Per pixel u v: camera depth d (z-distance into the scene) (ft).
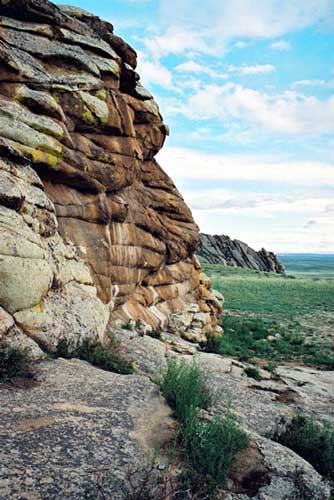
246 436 21.72
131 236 61.93
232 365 52.13
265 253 418.51
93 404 22.35
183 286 79.41
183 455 18.61
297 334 93.09
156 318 65.16
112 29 66.69
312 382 50.93
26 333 30.68
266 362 63.41
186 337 66.80
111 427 19.85
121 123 60.03
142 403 23.56
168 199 78.89
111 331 47.73
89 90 54.24
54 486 14.60
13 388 23.13
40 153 43.27
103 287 50.24
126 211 59.57
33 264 32.17
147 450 18.47
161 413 23.06
